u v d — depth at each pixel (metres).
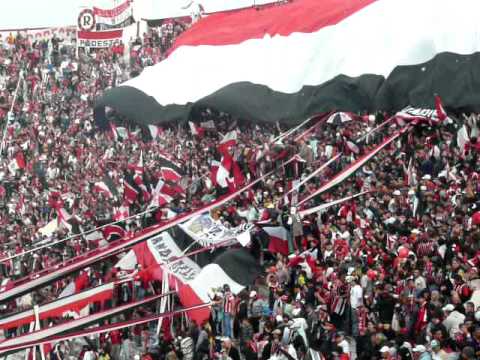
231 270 30.67
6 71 74.12
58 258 39.91
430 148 36.34
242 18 57.28
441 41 41.78
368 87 43.25
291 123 46.94
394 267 27.41
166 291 30.95
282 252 32.53
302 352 25.67
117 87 56.81
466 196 30.62
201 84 52.97
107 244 37.25
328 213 34.72
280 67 49.38
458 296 24.19
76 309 29.23
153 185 43.69
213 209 35.28
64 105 66.44
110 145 57.53
